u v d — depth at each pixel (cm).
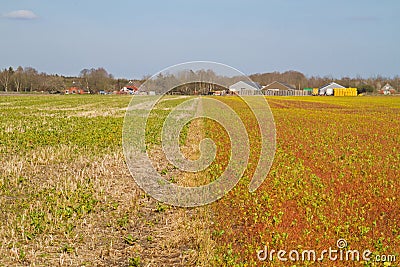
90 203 1007
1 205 997
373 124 2927
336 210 948
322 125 2823
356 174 1319
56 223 880
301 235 812
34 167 1370
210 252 747
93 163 1470
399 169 1401
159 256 752
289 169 1362
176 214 966
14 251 729
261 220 892
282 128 2597
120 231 867
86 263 717
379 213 951
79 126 2458
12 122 2627
